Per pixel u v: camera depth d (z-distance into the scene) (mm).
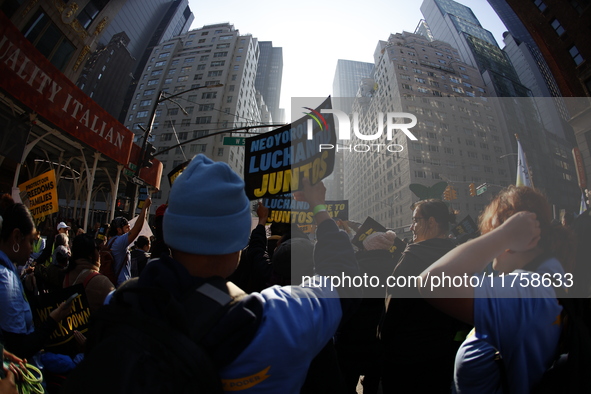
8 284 1539
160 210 2877
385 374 1735
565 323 918
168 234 869
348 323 2051
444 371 1655
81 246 2189
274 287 899
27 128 7617
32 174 12789
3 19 6641
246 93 56250
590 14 19781
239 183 928
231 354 704
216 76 53281
